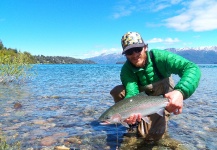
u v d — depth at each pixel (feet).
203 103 9.17
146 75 4.85
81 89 14.15
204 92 13.05
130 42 4.46
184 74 4.06
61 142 4.66
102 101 9.53
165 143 4.61
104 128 5.65
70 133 5.24
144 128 5.05
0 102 8.96
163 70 4.77
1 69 16.28
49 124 5.95
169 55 4.57
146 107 4.02
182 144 4.54
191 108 8.09
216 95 11.70
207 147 4.39
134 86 4.92
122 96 5.54
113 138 4.92
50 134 5.14
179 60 4.40
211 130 5.46
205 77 28.35
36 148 4.33
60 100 9.77
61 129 5.54
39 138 4.87
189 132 5.30
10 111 7.36
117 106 4.15
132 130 5.44
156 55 4.71
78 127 5.72
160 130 4.97
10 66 16.79
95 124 5.99
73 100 9.78
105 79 23.82
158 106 3.92
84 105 8.60
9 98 10.03
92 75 32.07
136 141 4.74
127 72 5.01
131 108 4.07
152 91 4.97
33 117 6.64
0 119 6.31
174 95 3.75
